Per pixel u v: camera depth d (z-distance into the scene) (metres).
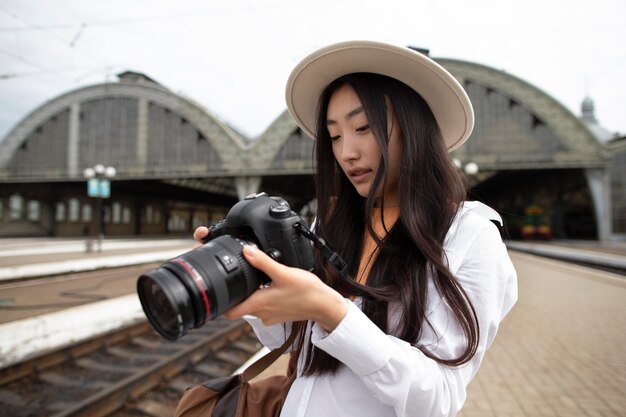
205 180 38.47
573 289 9.29
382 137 1.08
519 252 22.77
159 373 4.05
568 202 33.38
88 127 34.59
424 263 1.04
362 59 1.12
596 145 27.38
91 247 17.94
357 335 0.80
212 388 1.20
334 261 1.02
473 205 1.13
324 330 0.87
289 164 30.20
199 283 0.79
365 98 1.11
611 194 30.67
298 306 0.80
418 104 1.16
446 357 0.92
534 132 28.59
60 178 34.28
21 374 4.11
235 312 0.83
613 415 3.26
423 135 1.13
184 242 27.44
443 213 1.06
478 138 28.94
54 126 35.59
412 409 0.86
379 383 0.82
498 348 4.93
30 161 36.03
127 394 3.60
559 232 34.34
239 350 5.26
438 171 1.12
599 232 28.00
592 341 5.20
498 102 29.05
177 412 1.21
